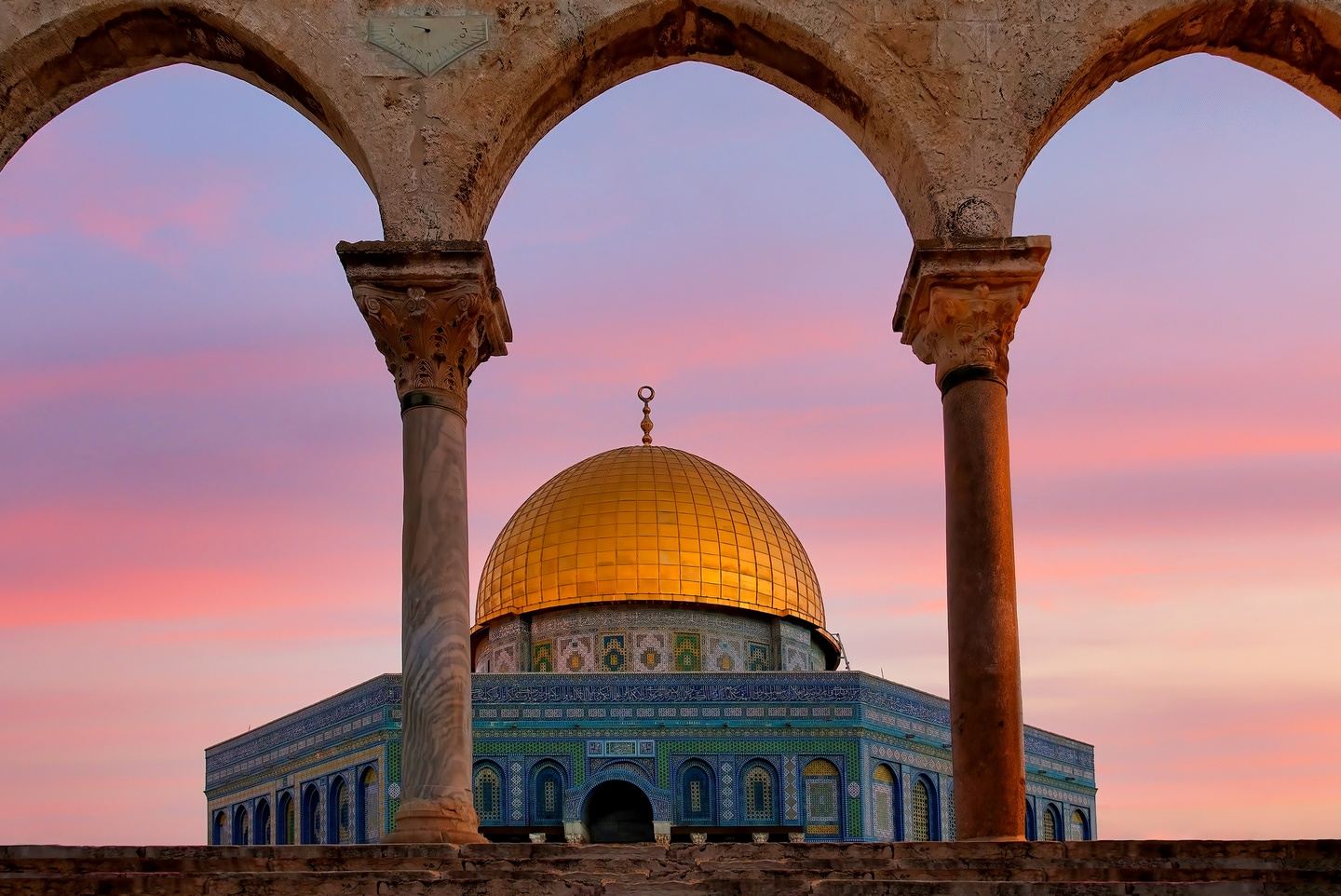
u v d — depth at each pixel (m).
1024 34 24.58
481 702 51.69
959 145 24.23
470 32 24.47
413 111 24.22
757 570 56.56
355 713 51.78
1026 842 19.53
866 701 52.12
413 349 23.41
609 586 55.62
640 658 55.50
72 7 24.39
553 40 24.44
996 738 22.17
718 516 56.91
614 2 24.53
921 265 23.67
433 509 22.95
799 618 57.00
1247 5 24.66
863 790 51.31
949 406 23.55
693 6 24.66
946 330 23.73
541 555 56.53
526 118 24.70
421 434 23.22
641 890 18.09
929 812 53.69
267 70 24.88
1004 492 23.16
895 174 25.05
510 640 56.94
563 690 51.91
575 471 58.88
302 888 18.16
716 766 51.47
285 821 54.56
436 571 22.75
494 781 51.22
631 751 51.47
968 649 22.55
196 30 24.78
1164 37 25.06
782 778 51.38
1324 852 19.06
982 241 23.70
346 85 24.27
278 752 55.00
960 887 17.86
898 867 19.06
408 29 24.44
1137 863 18.78
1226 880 18.23
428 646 22.48
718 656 56.03
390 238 23.81
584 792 51.12
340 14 24.48
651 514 56.44
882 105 24.42
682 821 51.09
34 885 17.83
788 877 18.38
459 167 24.06
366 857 19.22
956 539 23.00
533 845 19.53
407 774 22.23
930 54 24.52
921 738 53.56
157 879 18.00
